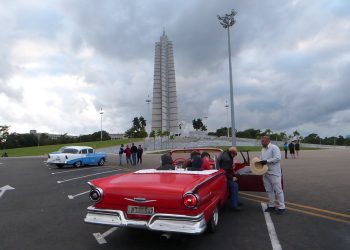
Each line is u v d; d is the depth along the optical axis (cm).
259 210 798
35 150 7312
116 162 2914
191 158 810
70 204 927
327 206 828
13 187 1309
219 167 780
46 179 1599
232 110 2933
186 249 529
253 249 524
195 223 471
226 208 820
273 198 781
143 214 500
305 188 1113
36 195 1098
